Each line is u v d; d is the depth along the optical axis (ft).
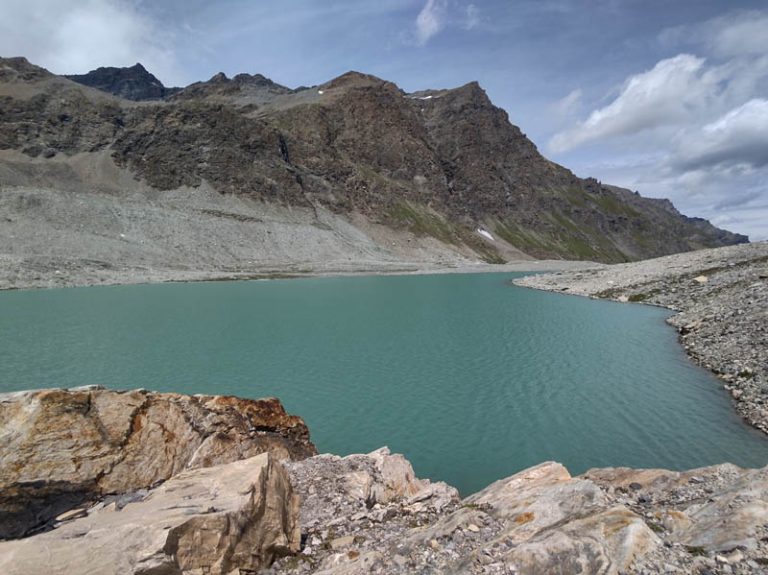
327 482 53.52
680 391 112.68
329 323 210.79
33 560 28.37
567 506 38.11
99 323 202.59
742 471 45.83
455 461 81.97
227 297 301.22
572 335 181.47
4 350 154.10
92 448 44.34
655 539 30.55
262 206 645.51
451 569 31.09
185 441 51.98
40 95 634.02
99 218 456.45
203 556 32.45
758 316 145.59
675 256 365.61
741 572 27.14
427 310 253.65
